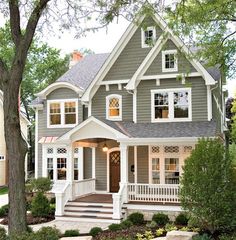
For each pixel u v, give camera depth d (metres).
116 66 23.09
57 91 25.45
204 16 15.97
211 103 20.73
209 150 14.02
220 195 13.38
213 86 20.66
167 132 19.52
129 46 22.94
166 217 16.59
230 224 13.33
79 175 23.67
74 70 28.05
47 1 11.77
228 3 16.14
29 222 17.50
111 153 23.03
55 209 19.17
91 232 14.78
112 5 12.14
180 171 20.69
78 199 20.19
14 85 11.66
